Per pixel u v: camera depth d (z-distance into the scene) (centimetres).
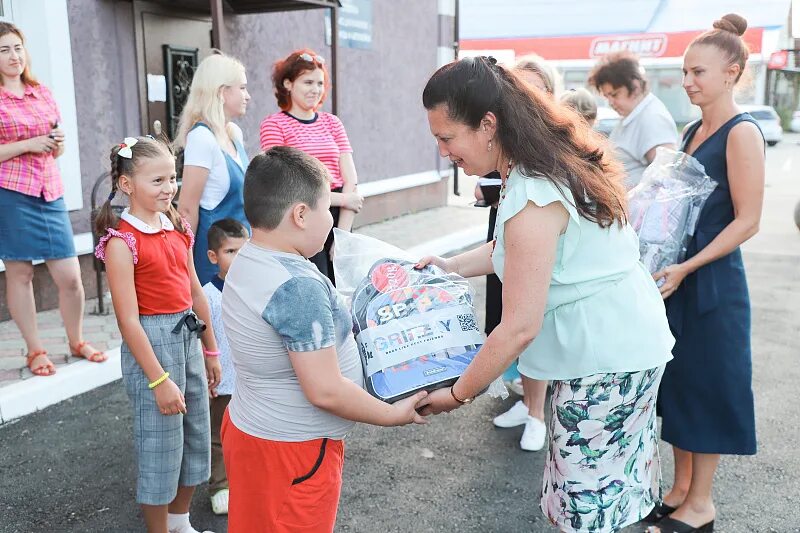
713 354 252
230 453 190
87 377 412
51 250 407
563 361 193
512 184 175
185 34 627
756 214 242
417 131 1003
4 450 339
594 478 201
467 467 332
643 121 348
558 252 183
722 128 249
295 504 183
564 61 2469
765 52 2422
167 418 237
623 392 195
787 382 437
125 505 294
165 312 238
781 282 689
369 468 330
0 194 388
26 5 499
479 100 171
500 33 2520
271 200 172
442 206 1080
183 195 331
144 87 591
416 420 185
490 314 359
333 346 172
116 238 226
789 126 2634
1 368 412
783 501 302
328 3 654
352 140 870
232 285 180
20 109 392
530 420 352
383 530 280
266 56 727
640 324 193
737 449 254
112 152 233
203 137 329
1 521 280
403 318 190
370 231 864
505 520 289
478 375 176
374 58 890
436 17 1017
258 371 179
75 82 537
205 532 271
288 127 397
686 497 272
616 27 2409
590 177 176
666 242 251
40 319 511
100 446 345
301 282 171
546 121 178
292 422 180
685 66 253
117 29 564
